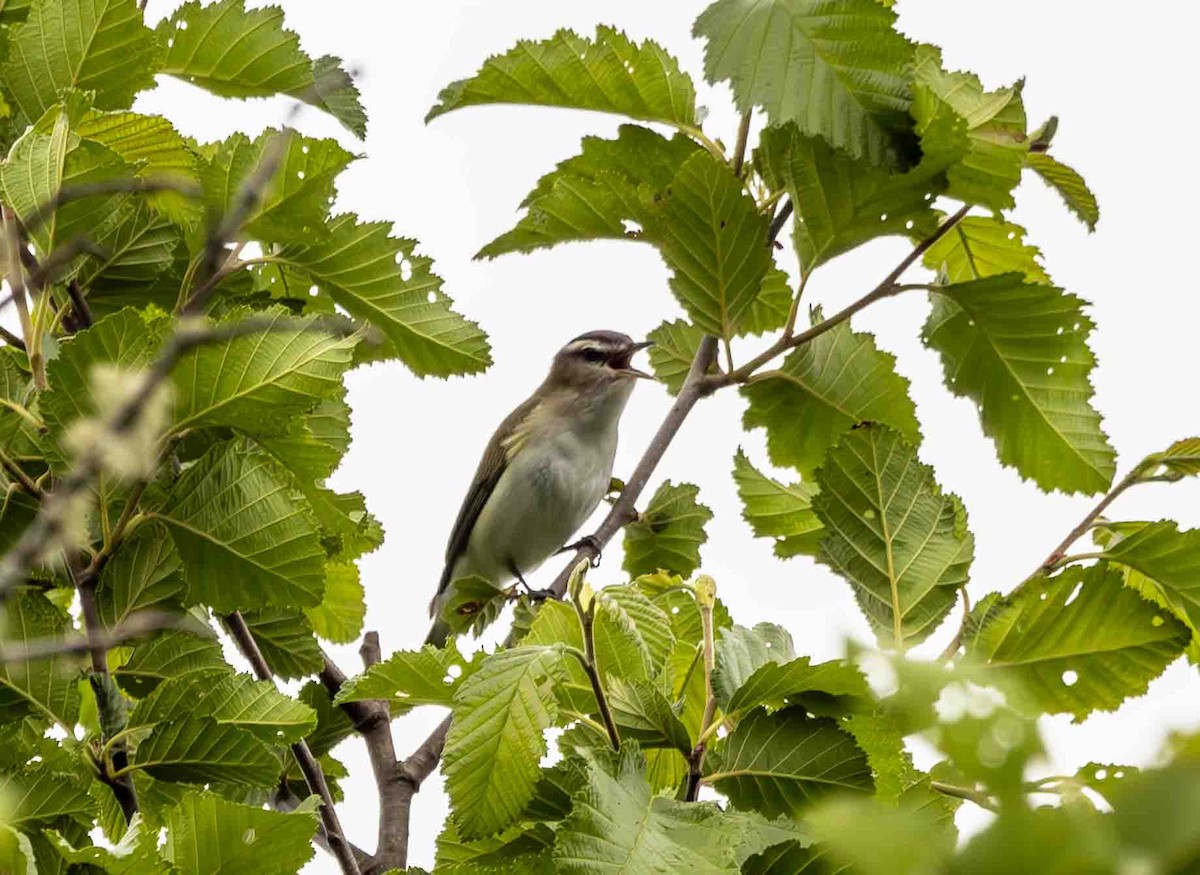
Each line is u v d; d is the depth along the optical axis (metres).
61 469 7.38
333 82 10.04
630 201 10.06
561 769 6.79
